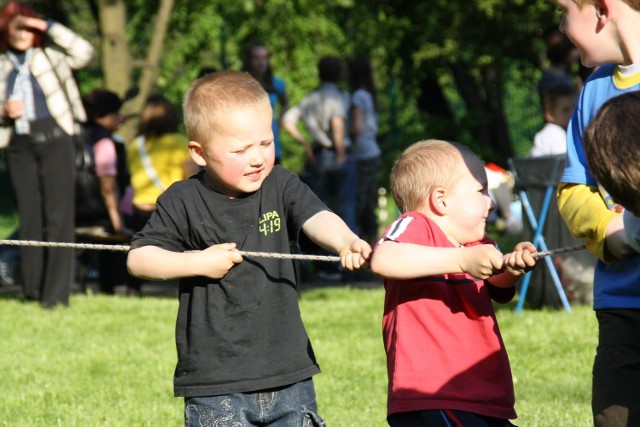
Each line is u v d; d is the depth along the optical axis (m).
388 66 40.94
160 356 14.26
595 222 6.41
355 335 15.40
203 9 37.03
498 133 43.41
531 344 14.26
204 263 7.01
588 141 5.84
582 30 6.66
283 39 37.34
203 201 7.38
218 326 7.21
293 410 7.24
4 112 17.33
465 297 6.75
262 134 7.18
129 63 28.28
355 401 11.71
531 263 6.30
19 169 17.67
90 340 15.33
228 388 7.16
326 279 23.92
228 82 7.27
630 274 6.41
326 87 21.94
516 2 37.53
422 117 43.38
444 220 7.03
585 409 11.02
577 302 16.91
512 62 43.88
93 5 29.77
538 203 16.59
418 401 6.57
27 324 16.50
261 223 7.34
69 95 17.69
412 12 40.22
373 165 23.09
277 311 7.27
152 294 22.20
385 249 6.57
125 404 11.76
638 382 6.34
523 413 10.90
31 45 17.39
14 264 23.08
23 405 11.83
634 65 6.59
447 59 39.97
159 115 19.58
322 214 7.26
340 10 41.66
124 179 22.02
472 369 6.65
